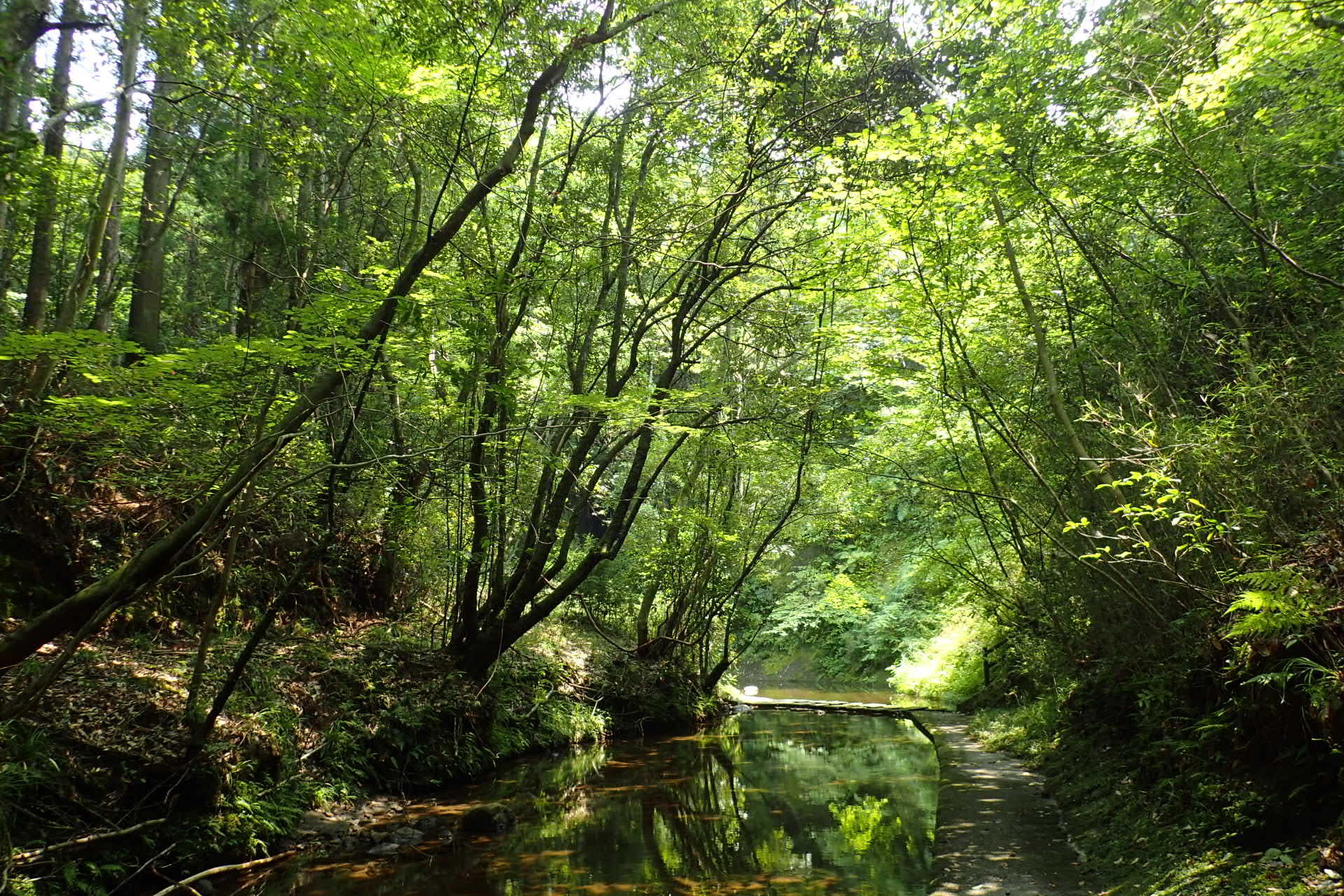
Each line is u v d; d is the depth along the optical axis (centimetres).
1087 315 750
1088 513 752
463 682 1026
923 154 677
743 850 710
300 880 618
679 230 972
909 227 736
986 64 769
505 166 547
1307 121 568
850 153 866
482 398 966
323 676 866
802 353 1223
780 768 1087
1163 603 655
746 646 1738
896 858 682
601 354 1228
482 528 1010
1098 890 515
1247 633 470
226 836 625
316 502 932
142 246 955
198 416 666
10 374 731
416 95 698
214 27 707
